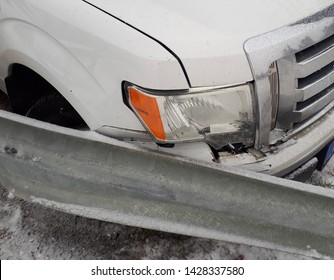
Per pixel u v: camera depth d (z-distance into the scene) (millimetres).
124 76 1484
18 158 1641
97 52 1525
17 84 2100
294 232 1496
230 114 1520
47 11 1636
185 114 1484
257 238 1502
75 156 1589
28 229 2098
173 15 1524
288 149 1679
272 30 1524
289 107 1641
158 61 1423
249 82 1486
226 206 1502
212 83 1458
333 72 1770
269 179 1514
